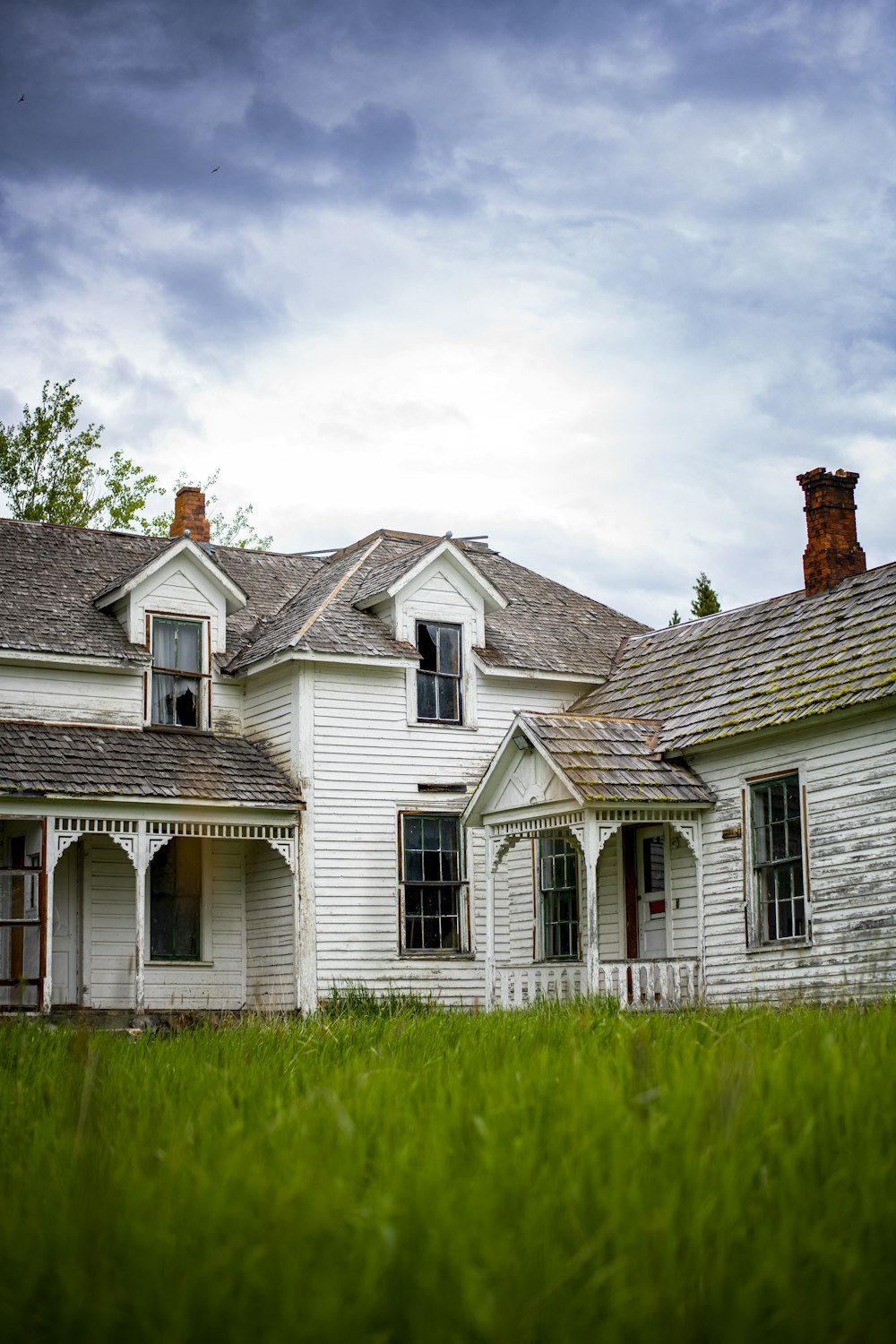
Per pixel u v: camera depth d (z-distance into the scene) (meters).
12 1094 6.64
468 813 21.56
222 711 23.75
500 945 23.75
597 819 19.31
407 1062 7.26
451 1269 3.12
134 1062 8.05
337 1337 2.90
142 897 20.94
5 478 41.09
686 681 22.25
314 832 22.39
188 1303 3.08
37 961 20.47
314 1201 3.60
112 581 24.44
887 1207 3.53
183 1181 4.04
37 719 21.81
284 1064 7.50
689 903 20.09
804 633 20.64
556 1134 4.30
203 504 27.66
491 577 27.03
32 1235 3.67
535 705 25.05
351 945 22.42
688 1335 2.96
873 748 17.44
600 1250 3.29
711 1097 4.58
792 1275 3.12
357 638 23.27
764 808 19.25
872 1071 5.16
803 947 18.12
